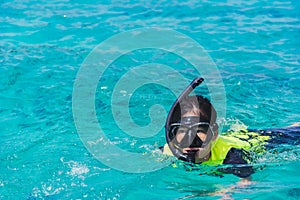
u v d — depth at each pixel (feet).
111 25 107.86
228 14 114.42
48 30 105.60
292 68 88.07
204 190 52.21
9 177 56.18
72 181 55.26
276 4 120.78
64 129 67.56
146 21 110.22
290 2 122.01
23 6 121.70
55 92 78.79
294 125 66.39
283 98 77.10
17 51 94.53
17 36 102.47
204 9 117.29
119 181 54.75
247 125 68.44
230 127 66.64
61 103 75.41
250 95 77.77
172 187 53.16
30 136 66.03
